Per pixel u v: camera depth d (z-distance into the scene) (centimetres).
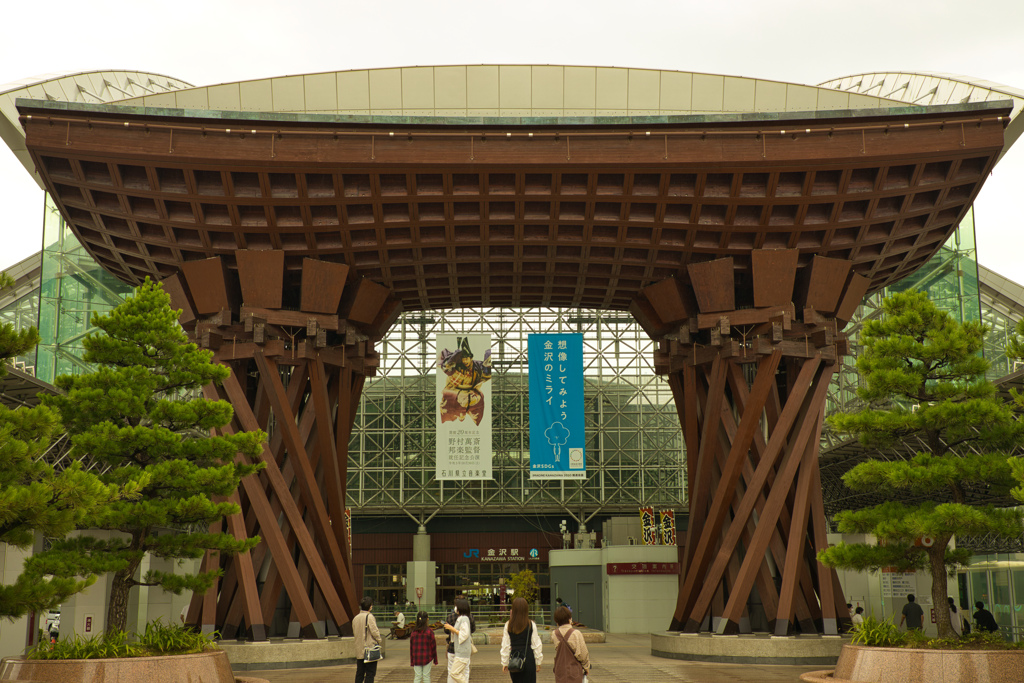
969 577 4028
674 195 2989
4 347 1612
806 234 3150
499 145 2875
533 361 4766
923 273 5506
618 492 7931
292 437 3111
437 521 8188
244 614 3098
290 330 3244
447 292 3791
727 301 3194
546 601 8069
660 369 3625
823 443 5869
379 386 8075
